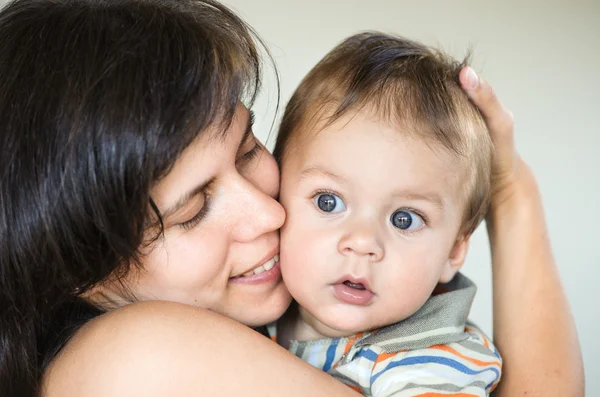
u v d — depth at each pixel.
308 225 1.05
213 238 0.92
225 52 0.89
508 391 1.08
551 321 1.11
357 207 1.04
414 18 2.42
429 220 1.05
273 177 1.06
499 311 1.15
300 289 1.05
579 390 1.07
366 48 1.18
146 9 0.88
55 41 0.82
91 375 0.81
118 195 0.79
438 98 1.07
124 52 0.80
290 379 0.85
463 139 1.07
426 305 1.10
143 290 0.93
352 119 1.05
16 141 0.79
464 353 1.03
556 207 2.37
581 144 2.41
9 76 0.81
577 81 2.41
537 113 2.41
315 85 1.14
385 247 1.03
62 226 0.80
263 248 0.98
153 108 0.79
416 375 0.98
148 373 0.80
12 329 0.86
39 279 0.84
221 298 0.98
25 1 0.89
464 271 2.36
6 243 0.82
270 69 1.90
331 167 1.04
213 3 1.00
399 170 1.02
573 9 2.41
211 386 0.81
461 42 2.40
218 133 0.87
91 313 0.95
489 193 1.16
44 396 0.85
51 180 0.78
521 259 1.16
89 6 0.87
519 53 2.42
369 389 1.02
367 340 1.05
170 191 0.85
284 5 2.39
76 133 0.78
